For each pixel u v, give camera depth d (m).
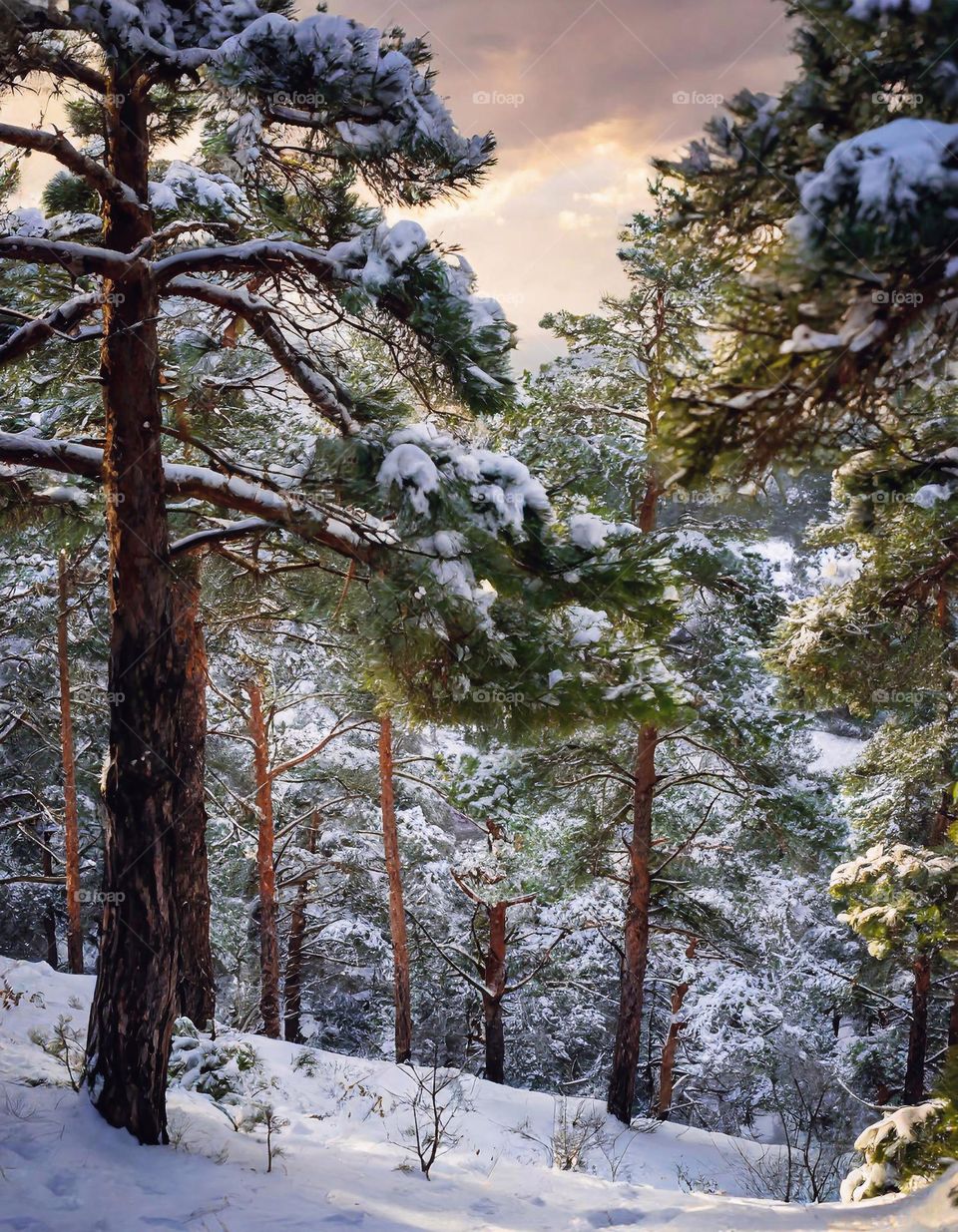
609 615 7.48
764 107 3.51
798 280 3.18
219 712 20.66
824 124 3.46
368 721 19.03
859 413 3.70
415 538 6.86
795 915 22.77
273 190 8.02
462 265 7.26
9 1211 5.46
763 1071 19.42
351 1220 6.14
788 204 3.60
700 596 14.77
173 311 9.02
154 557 7.09
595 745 15.50
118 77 7.12
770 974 21.30
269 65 6.43
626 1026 15.67
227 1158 7.04
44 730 19.88
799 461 3.72
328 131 7.03
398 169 7.30
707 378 3.65
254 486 7.60
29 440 7.28
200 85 7.13
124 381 7.04
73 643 19.70
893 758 14.52
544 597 7.18
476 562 6.88
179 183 9.26
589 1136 13.45
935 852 9.78
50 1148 6.32
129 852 6.89
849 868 9.98
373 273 6.72
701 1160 14.30
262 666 16.50
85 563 16.59
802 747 19.67
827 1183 13.18
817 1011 21.88
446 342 7.03
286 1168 7.17
